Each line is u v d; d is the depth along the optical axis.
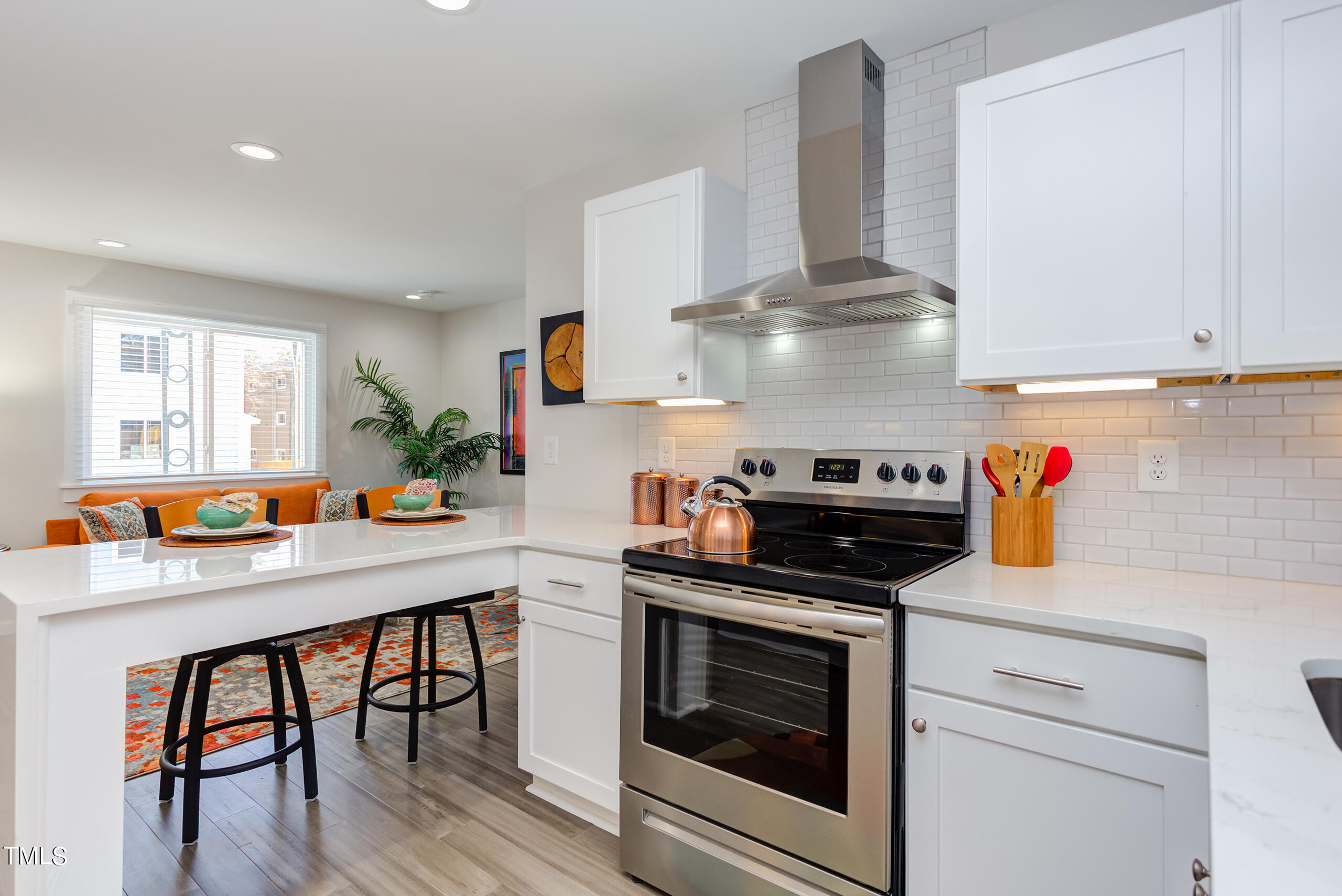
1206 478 1.66
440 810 2.22
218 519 2.00
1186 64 1.40
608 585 2.00
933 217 2.06
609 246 2.45
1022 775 1.34
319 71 2.22
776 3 1.87
